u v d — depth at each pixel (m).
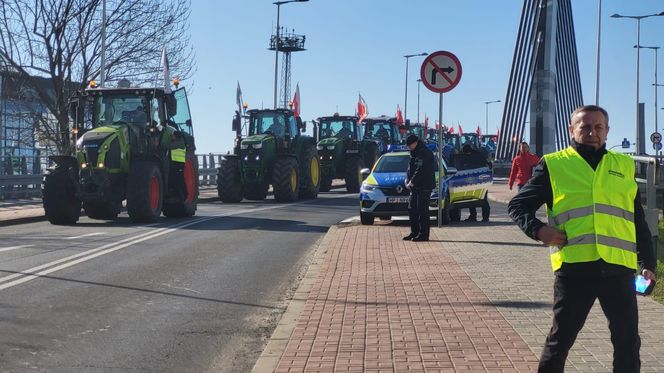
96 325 7.57
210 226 17.09
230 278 10.34
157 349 6.75
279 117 26.42
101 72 24.23
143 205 17.25
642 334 6.58
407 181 13.56
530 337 6.60
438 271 10.18
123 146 17.30
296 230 16.36
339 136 31.86
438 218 15.77
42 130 26.94
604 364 5.71
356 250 12.41
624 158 4.54
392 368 5.73
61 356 6.45
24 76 25.55
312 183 27.34
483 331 6.84
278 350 6.38
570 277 4.43
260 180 25.52
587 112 4.52
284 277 10.48
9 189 26.28
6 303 8.45
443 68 14.07
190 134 19.98
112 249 12.94
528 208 4.56
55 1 24.92
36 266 10.99
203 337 7.20
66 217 17.31
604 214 4.37
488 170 18.02
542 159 4.66
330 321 7.35
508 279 9.50
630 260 4.38
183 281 10.05
